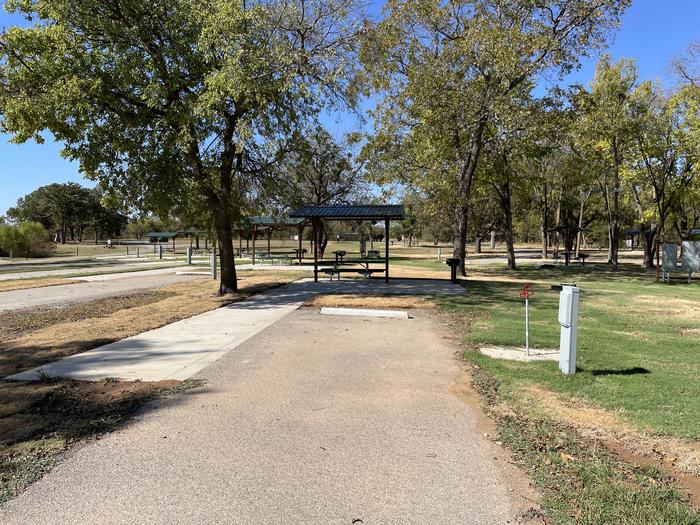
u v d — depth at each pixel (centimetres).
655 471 374
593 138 2400
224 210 1444
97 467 375
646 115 2542
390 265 3012
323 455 398
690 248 2181
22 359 707
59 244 8856
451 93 1952
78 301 1332
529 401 531
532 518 310
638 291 1748
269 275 2191
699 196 2791
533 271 2727
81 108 1142
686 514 312
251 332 910
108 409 502
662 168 2792
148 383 592
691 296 1591
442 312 1160
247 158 1541
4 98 1081
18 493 336
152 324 977
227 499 329
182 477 360
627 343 847
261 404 520
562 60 1922
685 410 507
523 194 3069
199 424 463
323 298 1366
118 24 1205
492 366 675
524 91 2238
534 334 902
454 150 2252
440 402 530
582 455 403
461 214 2272
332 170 3709
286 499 330
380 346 802
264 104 1291
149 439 428
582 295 1603
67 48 1161
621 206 4553
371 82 1848
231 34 1159
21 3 1183
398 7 2067
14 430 446
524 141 2020
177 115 1186
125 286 1731
